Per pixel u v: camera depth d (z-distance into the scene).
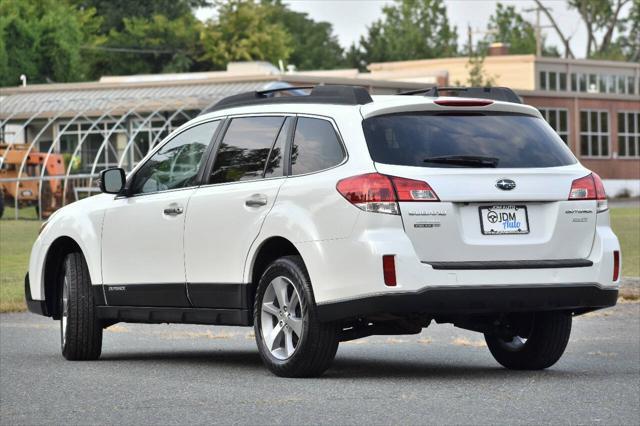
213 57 193.88
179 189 20.81
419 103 18.22
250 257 19.11
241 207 19.31
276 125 19.44
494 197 17.72
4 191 98.81
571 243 18.25
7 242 61.88
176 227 20.53
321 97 18.97
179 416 15.09
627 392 16.70
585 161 132.62
